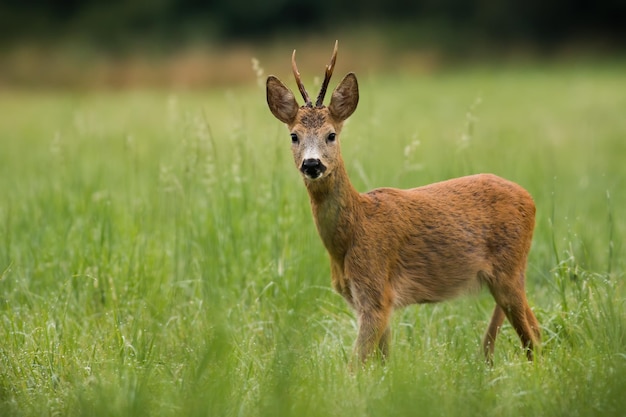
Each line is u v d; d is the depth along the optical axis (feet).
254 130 63.26
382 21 212.43
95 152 70.54
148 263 40.16
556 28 211.82
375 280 31.91
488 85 144.87
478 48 202.69
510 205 33.58
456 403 25.88
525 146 70.95
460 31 208.13
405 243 32.68
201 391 26.63
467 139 45.37
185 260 41.11
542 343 32.17
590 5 211.82
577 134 84.58
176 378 29.22
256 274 39.37
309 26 211.41
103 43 195.31
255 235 42.06
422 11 214.48
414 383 27.07
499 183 34.06
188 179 43.91
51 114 113.19
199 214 44.47
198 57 183.42
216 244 40.81
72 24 206.39
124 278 38.81
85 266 39.34
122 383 28.14
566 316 33.32
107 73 169.89
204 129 44.09
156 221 46.60
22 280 38.11
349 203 32.01
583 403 26.08
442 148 66.49
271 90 33.96
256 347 32.96
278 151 43.60
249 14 208.33
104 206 43.68
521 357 31.07
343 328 34.78
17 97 143.64
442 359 29.96
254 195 44.73
